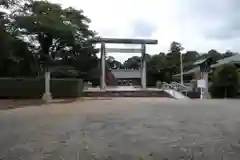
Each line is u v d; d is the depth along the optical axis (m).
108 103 15.09
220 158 4.22
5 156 4.46
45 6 30.23
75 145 5.12
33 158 4.33
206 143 5.17
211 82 25.03
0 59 24.17
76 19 34.19
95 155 4.45
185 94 25.11
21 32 28.36
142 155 4.42
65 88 22.34
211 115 9.02
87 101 17.23
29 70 27.92
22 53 27.16
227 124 7.20
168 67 51.59
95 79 38.03
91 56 36.88
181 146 4.97
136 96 23.83
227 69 23.16
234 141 5.32
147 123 7.48
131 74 55.97
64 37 31.86
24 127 7.07
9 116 9.44
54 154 4.54
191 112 9.91
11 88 21.42
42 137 5.85
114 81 49.44
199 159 4.19
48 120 8.31
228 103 13.89
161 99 19.14
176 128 6.70
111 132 6.28
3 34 22.16
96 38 31.28
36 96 21.59
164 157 4.31
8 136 5.96
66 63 35.16
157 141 5.37
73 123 7.64
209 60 24.39
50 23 29.80
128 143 5.22
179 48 69.69
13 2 24.52
